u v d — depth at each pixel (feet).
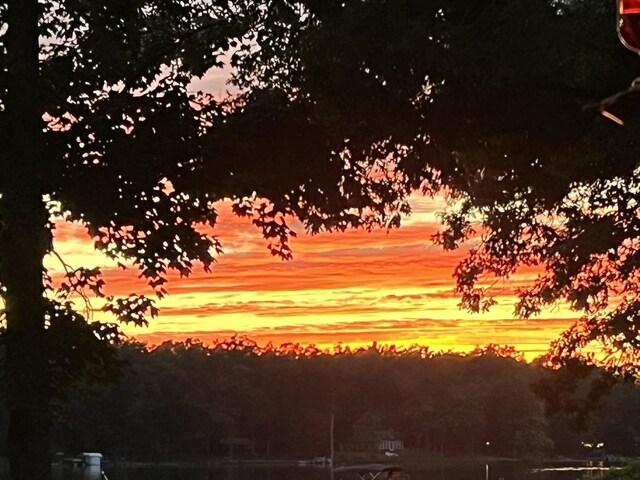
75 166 38.47
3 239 39.22
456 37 31.60
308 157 40.70
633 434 319.47
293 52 40.11
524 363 406.82
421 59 32.35
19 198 37.93
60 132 39.22
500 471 284.00
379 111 36.29
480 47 31.50
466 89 34.37
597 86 34.09
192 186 40.29
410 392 414.41
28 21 39.99
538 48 31.63
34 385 40.22
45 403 40.65
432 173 41.24
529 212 52.29
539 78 33.58
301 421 402.11
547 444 360.48
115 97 39.88
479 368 411.75
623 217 49.21
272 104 41.45
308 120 40.01
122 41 41.16
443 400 409.69
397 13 32.24
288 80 42.11
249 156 40.14
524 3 31.32
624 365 57.82
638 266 51.83
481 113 35.29
